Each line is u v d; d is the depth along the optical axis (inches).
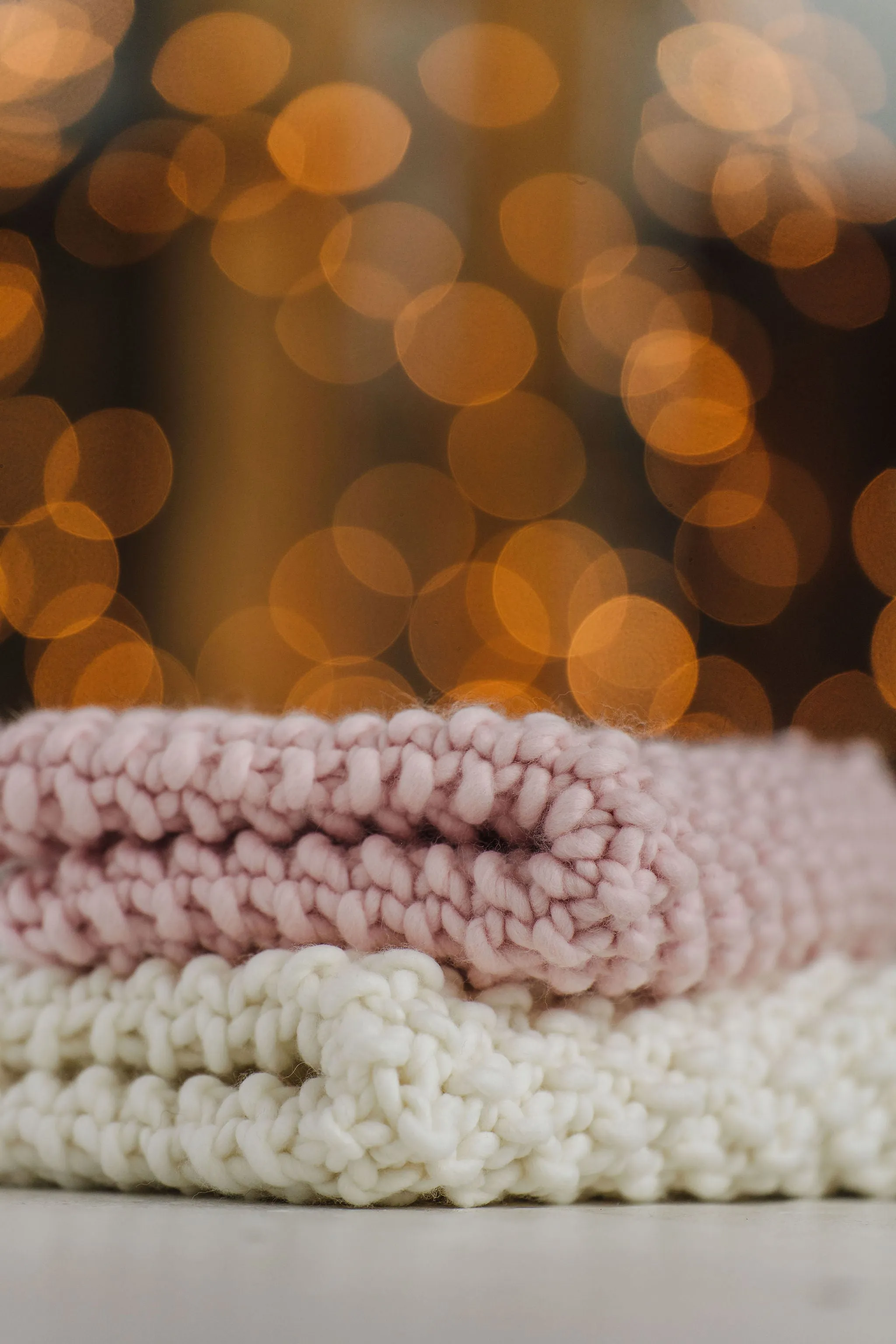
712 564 82.7
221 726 28.9
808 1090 29.1
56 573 88.0
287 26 85.7
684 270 84.2
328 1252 24.4
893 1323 22.4
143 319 90.4
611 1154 27.6
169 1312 22.5
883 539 79.3
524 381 87.7
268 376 91.7
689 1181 28.2
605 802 27.2
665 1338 22.0
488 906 27.5
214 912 28.4
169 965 28.8
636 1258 24.4
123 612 88.9
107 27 83.2
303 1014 27.4
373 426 92.4
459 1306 22.7
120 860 29.0
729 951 29.0
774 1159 28.4
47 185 87.7
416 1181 26.7
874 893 32.1
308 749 28.5
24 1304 22.7
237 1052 27.9
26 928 29.4
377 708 31.3
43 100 84.7
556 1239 25.2
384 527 89.7
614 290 84.7
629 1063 27.9
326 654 88.6
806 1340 22.0
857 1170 29.3
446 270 88.0
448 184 87.7
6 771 29.3
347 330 91.1
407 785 27.9
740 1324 22.3
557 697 36.6
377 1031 26.5
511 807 27.7
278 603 89.0
